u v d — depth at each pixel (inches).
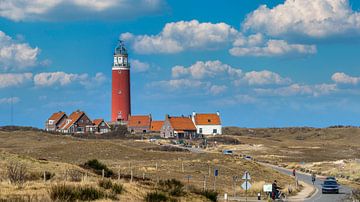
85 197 1439.5
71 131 7775.6
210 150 5856.3
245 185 2183.8
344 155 6240.2
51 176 2042.3
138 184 1894.7
